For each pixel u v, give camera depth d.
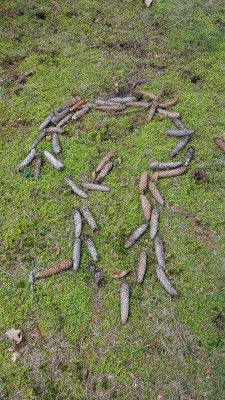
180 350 1.19
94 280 1.31
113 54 1.96
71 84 1.84
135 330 1.22
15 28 2.10
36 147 1.63
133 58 1.94
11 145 1.64
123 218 1.44
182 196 1.48
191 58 1.94
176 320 1.24
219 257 1.35
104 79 1.85
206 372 1.16
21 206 1.48
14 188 1.52
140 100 1.78
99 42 2.02
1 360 1.19
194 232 1.40
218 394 1.13
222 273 1.32
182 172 1.54
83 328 1.23
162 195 1.49
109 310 1.26
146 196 1.49
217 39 2.02
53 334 1.22
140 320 1.24
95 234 1.41
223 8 2.18
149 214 1.43
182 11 2.16
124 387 1.14
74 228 1.42
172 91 1.80
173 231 1.41
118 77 1.86
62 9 2.19
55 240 1.40
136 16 2.15
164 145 1.62
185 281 1.30
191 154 1.58
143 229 1.40
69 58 1.95
